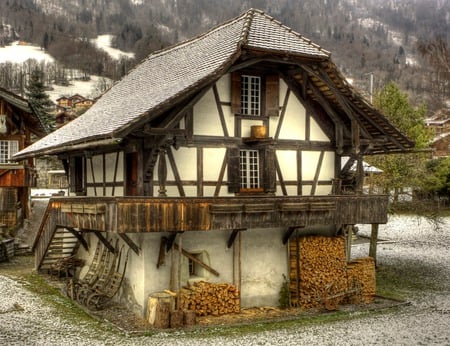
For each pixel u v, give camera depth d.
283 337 13.67
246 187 17.36
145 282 15.30
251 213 15.88
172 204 14.57
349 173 20.17
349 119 19.50
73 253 21.14
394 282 22.73
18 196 30.17
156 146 15.09
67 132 20.42
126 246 16.52
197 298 15.68
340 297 18.31
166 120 15.19
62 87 136.00
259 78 17.77
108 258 17.62
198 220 14.96
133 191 16.80
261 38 16.70
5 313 15.14
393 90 35.84
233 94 16.94
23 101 27.75
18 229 29.11
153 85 19.09
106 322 14.78
